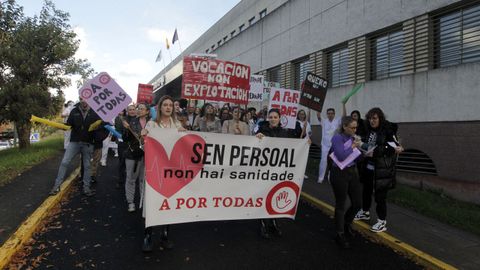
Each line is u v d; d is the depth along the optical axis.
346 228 5.53
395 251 5.04
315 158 13.68
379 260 4.71
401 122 9.43
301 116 9.80
